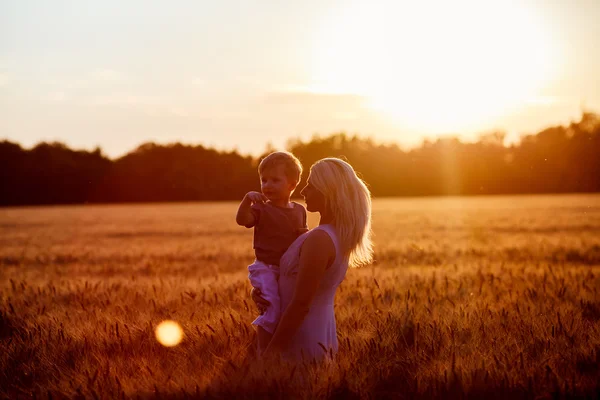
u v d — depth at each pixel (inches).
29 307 264.7
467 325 189.8
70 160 4451.3
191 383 141.3
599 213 1635.1
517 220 1352.1
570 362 154.3
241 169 4591.5
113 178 4458.7
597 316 214.8
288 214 162.7
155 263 547.8
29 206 4148.6
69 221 1937.7
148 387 140.8
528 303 234.1
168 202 4483.3
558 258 507.8
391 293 263.9
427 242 736.3
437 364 154.1
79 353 173.0
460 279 318.0
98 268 531.2
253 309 229.6
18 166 4252.0
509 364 149.9
